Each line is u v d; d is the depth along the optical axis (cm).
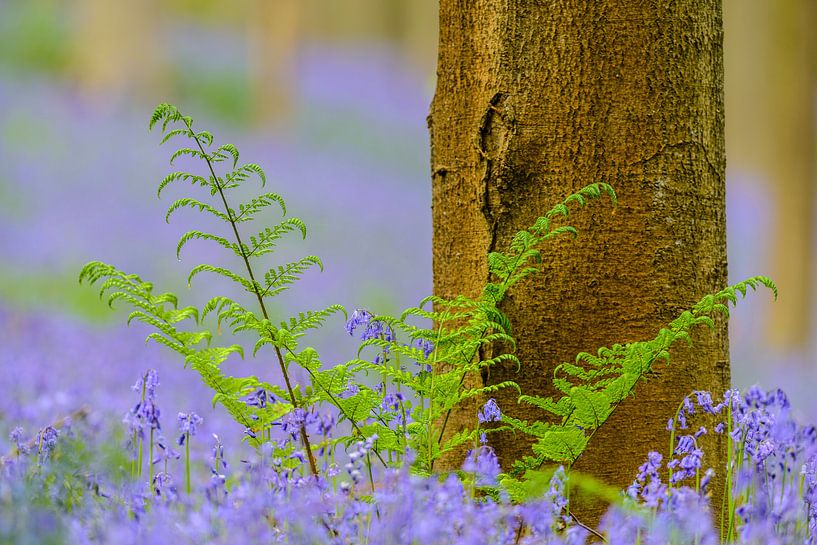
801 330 2620
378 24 6788
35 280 1814
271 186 2788
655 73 564
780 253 2658
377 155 3684
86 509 451
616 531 412
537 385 566
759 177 4275
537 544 427
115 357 1136
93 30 3781
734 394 511
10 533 387
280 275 539
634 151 564
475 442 530
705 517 430
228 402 534
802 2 2644
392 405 528
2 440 630
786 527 452
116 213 2281
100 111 3400
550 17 566
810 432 473
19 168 2480
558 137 566
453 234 594
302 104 4169
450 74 593
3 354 1075
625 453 557
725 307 522
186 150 525
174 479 557
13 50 3856
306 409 532
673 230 567
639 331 563
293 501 438
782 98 2670
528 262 569
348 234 2456
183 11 5606
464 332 526
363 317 537
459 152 589
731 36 5128
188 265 1984
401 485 416
